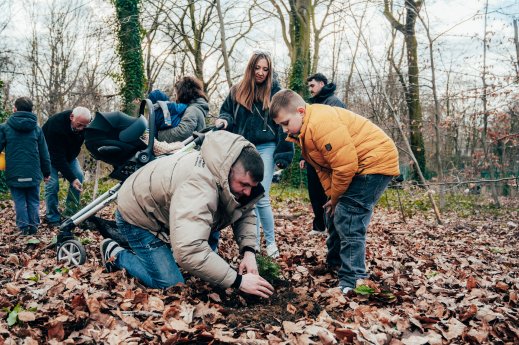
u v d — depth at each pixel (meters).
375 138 3.37
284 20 18.22
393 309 3.07
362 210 3.40
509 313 3.01
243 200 2.99
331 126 3.22
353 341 2.49
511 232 7.91
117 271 3.34
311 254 4.49
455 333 2.69
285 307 2.94
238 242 3.28
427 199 11.37
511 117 12.08
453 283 3.86
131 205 3.11
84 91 15.87
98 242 4.71
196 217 2.70
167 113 4.29
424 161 18.55
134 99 14.50
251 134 4.36
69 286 3.07
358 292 3.19
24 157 5.54
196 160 2.87
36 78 20.52
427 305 3.17
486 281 3.96
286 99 3.30
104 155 3.40
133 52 13.49
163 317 2.64
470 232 7.77
